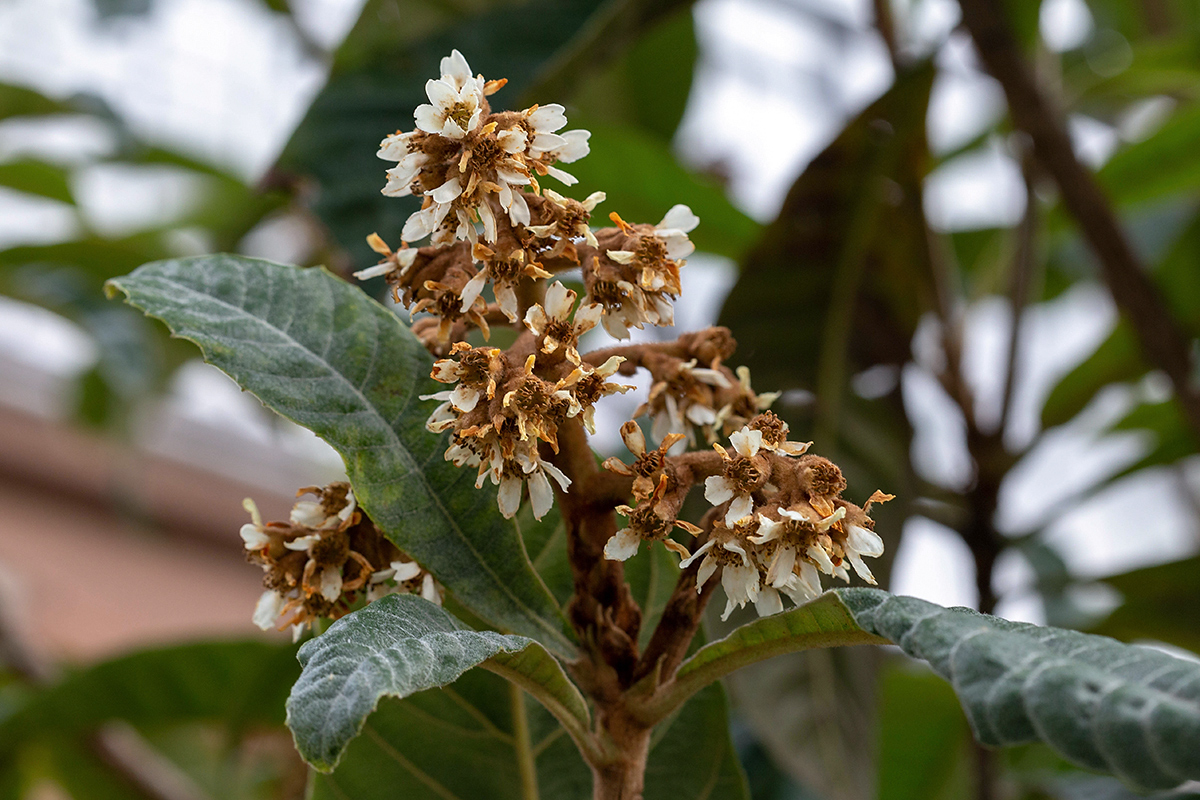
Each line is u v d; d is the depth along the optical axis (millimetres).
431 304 594
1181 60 1146
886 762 1104
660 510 582
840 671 800
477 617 644
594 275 590
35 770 1182
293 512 610
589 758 595
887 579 858
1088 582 1021
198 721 1020
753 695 791
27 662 1195
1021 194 1078
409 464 608
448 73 584
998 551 1027
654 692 596
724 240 1077
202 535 2494
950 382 1025
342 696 541
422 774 657
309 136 794
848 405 906
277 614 613
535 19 839
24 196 1384
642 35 848
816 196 883
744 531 580
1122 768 517
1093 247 980
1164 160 1117
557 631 605
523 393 574
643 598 662
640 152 967
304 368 610
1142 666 531
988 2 917
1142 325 990
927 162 904
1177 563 990
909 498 901
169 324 603
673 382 617
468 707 658
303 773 1021
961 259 1346
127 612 2383
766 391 890
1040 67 1167
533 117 585
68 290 1450
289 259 1354
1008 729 530
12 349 2293
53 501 2406
